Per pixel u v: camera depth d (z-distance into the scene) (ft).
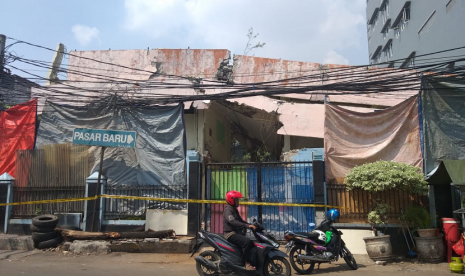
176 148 34.99
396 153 32.17
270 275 21.26
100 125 36.65
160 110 36.09
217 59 43.42
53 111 37.60
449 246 26.04
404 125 32.42
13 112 38.22
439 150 31.58
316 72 42.75
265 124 46.24
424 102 32.37
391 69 37.14
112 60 44.06
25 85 38.11
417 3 74.59
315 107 41.01
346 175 30.91
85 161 35.01
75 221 33.40
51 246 30.35
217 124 48.21
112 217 33.55
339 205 31.12
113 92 40.57
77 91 42.68
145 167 35.09
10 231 33.91
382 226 29.60
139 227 32.68
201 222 32.71
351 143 33.01
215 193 33.42
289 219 31.91
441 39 62.18
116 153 35.37
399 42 86.99
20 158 35.55
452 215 30.04
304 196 31.99
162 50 43.86
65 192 34.65
